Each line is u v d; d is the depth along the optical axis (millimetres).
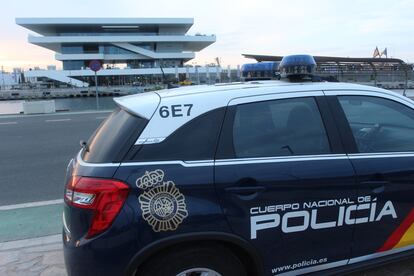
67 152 9773
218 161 2584
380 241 2947
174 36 99500
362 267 2914
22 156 9344
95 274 2436
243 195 2551
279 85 2996
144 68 97250
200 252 2533
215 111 2699
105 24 98000
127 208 2410
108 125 2850
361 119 3070
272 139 2762
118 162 2490
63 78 94625
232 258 2615
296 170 2688
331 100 2992
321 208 2721
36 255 4012
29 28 98500
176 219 2436
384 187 2900
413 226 3047
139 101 2805
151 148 2533
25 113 22391
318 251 2766
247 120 2756
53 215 5152
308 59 3229
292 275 2732
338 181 2760
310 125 2883
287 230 2656
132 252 2410
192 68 88750
